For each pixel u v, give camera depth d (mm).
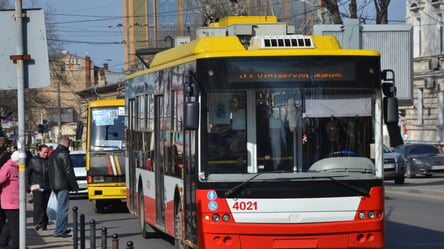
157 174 14328
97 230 18188
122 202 27531
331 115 10555
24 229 10078
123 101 23297
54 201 16359
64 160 16250
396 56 27312
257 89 10539
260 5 53250
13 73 9828
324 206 10305
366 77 10680
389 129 18578
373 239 10391
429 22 51469
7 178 12742
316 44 11188
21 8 9836
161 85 13797
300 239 10250
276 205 10258
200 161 10430
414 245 13891
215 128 10484
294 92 10555
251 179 10289
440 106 49719
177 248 12570
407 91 27266
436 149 39062
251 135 10484
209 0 49156
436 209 21375
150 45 78000
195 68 10742
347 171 10430
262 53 10570
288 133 10484
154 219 14477
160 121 14000
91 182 22891
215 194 10312
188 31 60125
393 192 29391
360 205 10383
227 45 11148
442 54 49312
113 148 23047
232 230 10234
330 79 10617
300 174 10375
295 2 53312
